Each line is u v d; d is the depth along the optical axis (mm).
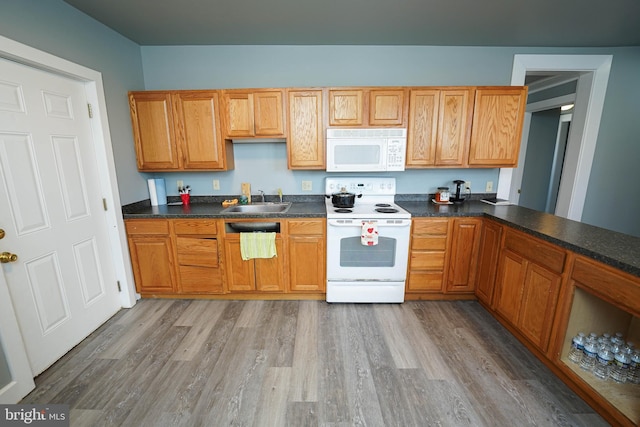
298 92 2453
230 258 2463
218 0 1860
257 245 2396
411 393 1564
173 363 1792
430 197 2967
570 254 1534
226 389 1593
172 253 2467
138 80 2639
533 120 4758
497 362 1800
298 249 2451
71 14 1897
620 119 2771
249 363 1792
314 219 2404
